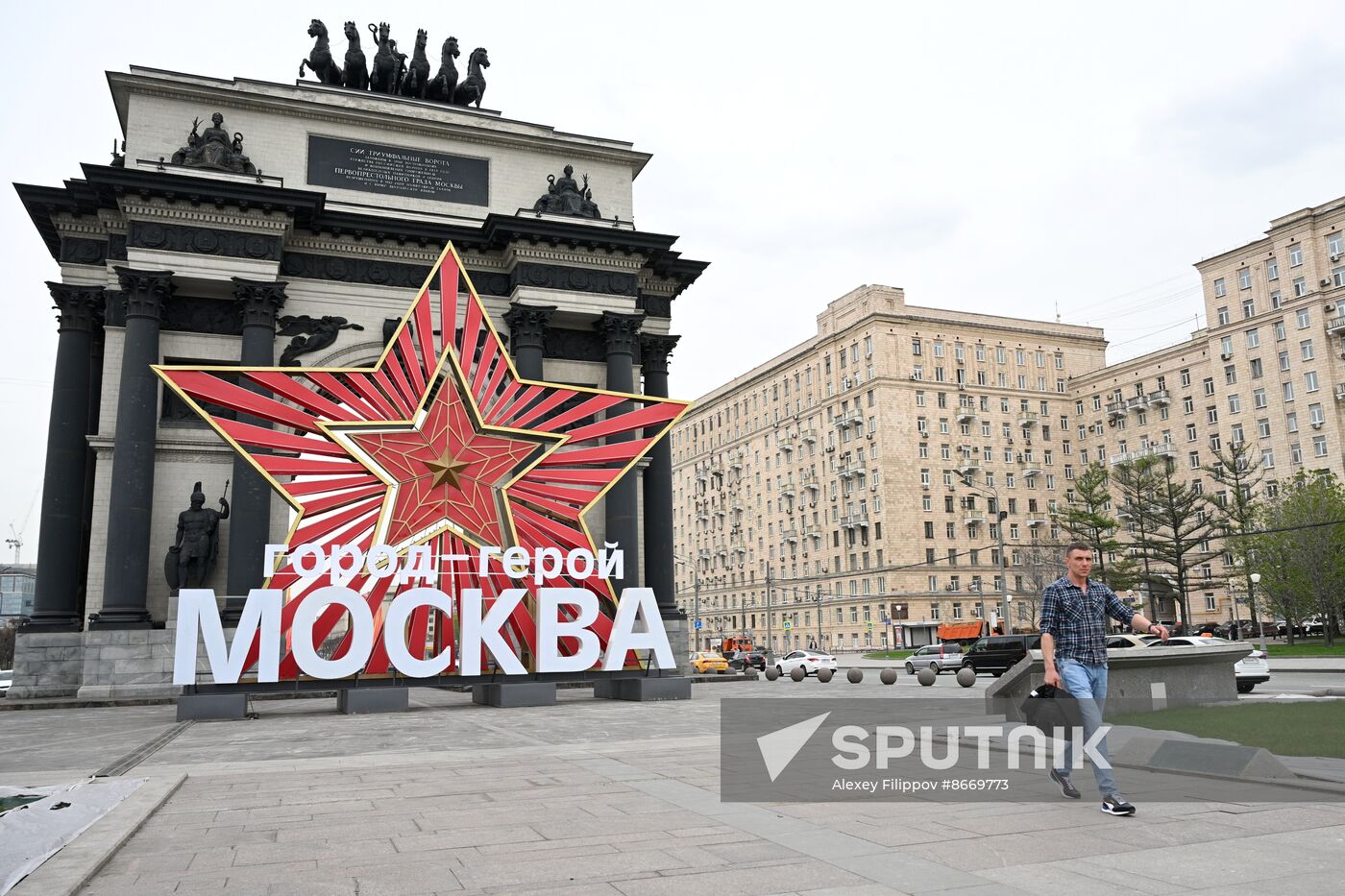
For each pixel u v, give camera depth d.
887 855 7.93
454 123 48.69
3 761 17.39
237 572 39.28
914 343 105.44
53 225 43.34
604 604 32.19
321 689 27.31
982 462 105.88
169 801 11.73
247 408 28.81
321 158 46.22
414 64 49.94
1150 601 83.25
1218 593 96.12
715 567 138.00
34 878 7.39
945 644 55.53
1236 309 96.19
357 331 44.88
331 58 48.53
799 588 115.75
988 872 7.30
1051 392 112.31
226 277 41.09
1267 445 92.25
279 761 16.20
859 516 103.75
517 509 31.44
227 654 26.55
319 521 28.97
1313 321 88.69
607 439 46.97
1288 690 29.62
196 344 41.94
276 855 8.51
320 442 29.50
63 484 41.25
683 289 53.44
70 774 14.70
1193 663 20.97
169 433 41.06
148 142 43.16
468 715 26.31
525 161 49.97
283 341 43.62
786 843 8.50
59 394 41.75
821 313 114.56
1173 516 77.44
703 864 7.79
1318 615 72.25
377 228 44.88
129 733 23.38
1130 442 107.31
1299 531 66.94
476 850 8.52
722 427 138.00
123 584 37.56
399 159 47.59
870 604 101.88
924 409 104.19
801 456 117.56
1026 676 17.55
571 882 7.34
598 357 49.22
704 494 142.12
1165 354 103.81
